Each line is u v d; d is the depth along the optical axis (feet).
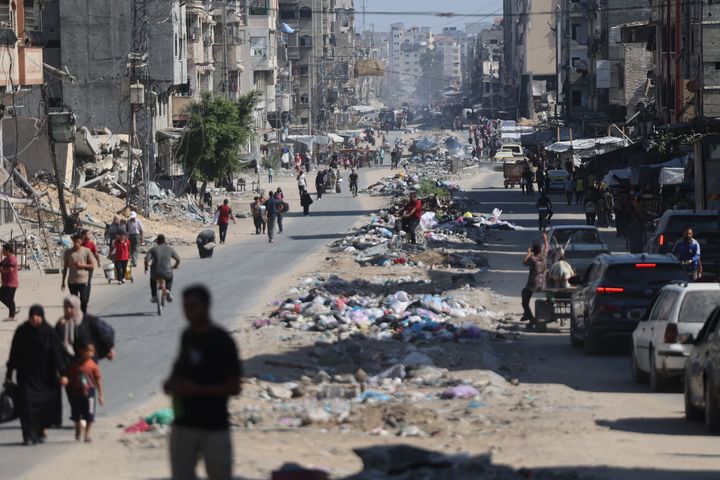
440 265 289.33
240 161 556.51
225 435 62.90
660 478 87.04
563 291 191.42
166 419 110.42
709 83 389.19
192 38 641.81
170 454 63.21
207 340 62.75
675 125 349.82
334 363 150.30
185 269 273.75
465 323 186.29
